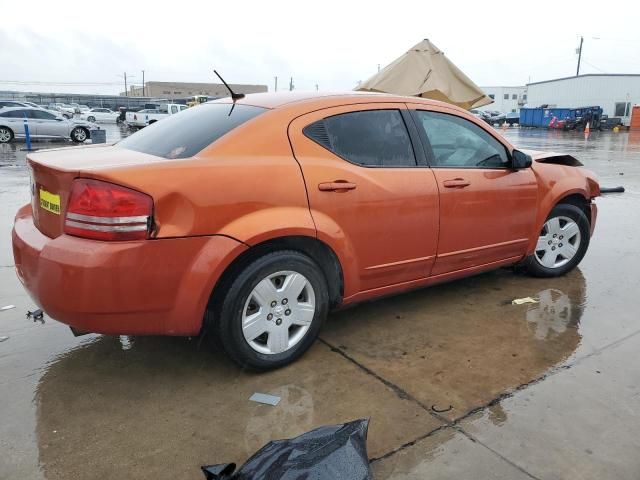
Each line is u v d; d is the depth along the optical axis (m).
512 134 37.69
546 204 4.51
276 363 3.17
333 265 3.36
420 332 3.75
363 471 2.06
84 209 2.62
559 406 2.85
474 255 4.08
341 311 4.12
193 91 109.50
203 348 3.49
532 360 3.35
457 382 3.09
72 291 2.59
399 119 3.69
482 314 4.06
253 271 2.96
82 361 3.32
